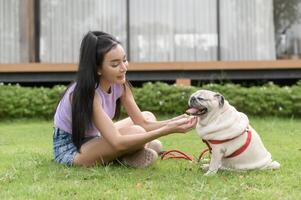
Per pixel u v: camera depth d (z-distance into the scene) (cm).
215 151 402
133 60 1053
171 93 930
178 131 411
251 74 1023
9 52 1048
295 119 903
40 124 874
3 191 363
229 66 1001
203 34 1054
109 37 434
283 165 450
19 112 939
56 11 1052
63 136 453
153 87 937
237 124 402
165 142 626
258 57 1053
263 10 1049
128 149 424
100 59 425
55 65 995
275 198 336
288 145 590
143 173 413
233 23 1050
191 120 408
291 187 366
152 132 414
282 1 1063
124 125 473
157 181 384
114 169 429
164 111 941
